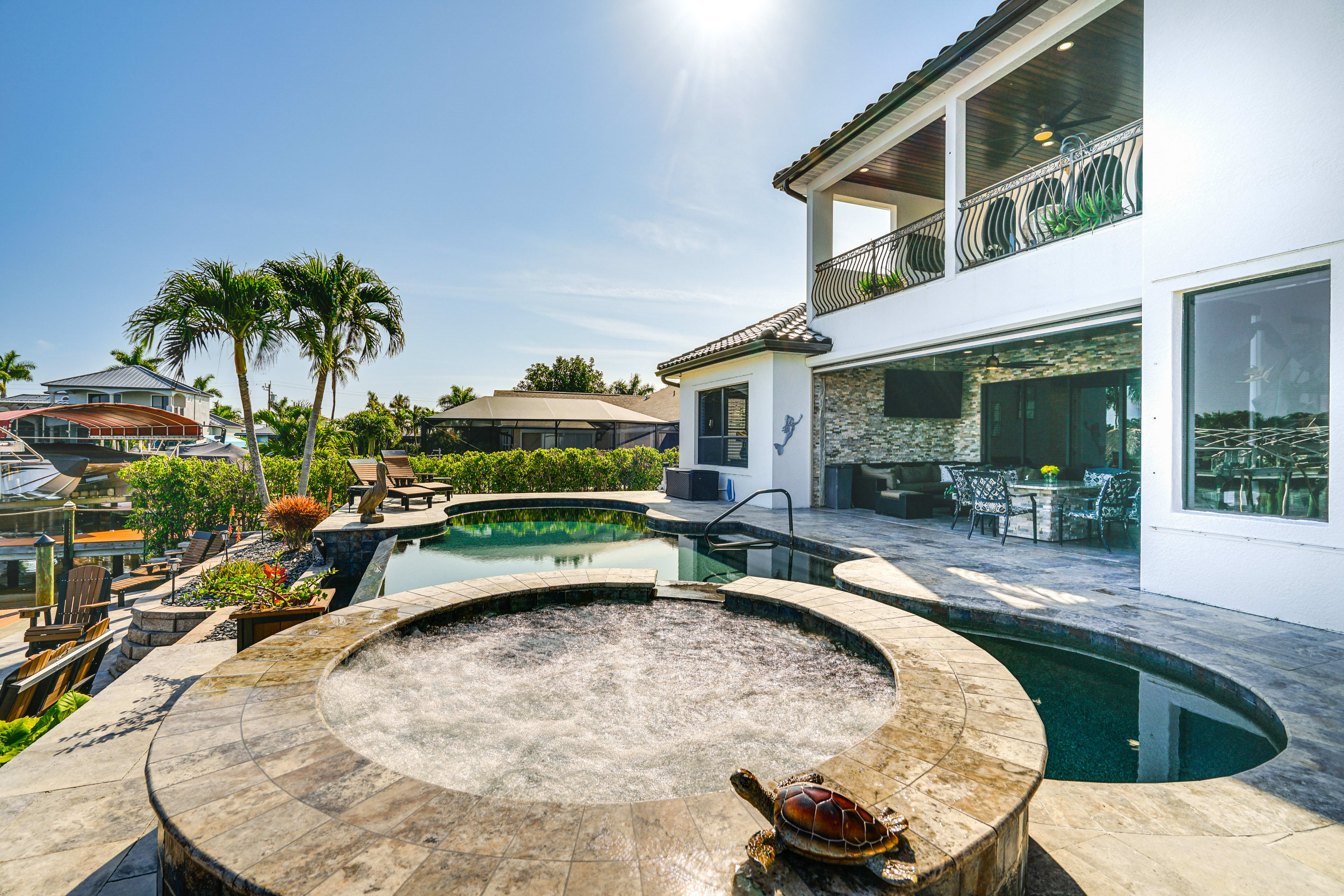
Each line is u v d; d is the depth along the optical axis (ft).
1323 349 14.06
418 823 6.33
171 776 7.23
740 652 14.94
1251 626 14.14
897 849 5.61
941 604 16.38
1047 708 11.50
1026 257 23.40
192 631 19.24
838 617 15.26
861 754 7.77
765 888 5.36
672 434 94.02
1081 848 6.74
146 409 60.75
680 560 26.30
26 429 97.81
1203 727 10.73
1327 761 8.46
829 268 36.35
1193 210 16.37
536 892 5.30
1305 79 14.08
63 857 7.20
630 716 11.70
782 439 37.11
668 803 6.81
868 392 39.04
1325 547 13.76
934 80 25.52
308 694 10.03
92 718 11.32
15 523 51.52
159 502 43.01
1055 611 15.40
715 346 44.14
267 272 40.93
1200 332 16.52
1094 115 29.09
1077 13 21.30
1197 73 16.24
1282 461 14.82
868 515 34.27
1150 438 17.39
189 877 5.95
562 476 53.06
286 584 16.49
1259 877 6.18
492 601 17.48
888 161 34.68
